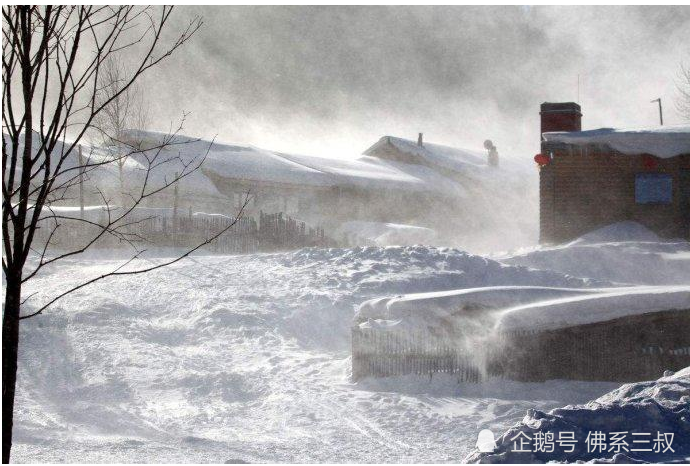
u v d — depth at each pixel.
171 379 15.37
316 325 20.19
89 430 11.95
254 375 15.73
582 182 30.50
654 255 26.38
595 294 16.14
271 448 10.70
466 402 13.81
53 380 15.13
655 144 29.88
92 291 22.44
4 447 5.73
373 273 24.58
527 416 7.09
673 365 14.88
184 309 20.91
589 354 14.98
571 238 30.38
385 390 14.81
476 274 25.09
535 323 14.94
